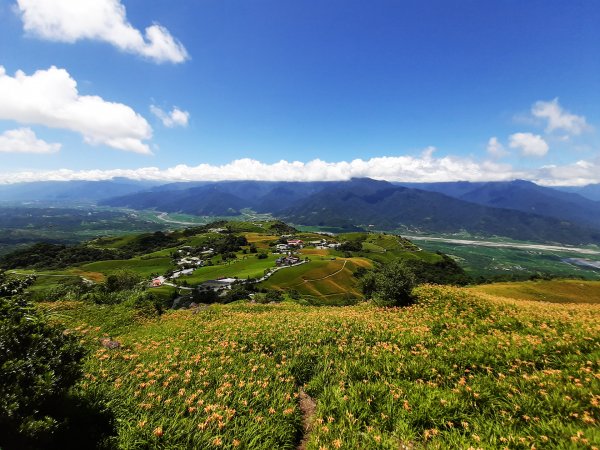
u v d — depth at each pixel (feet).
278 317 67.10
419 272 557.33
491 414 27.43
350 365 37.45
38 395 21.50
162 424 25.89
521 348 37.45
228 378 35.47
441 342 42.55
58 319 62.13
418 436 25.70
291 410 29.01
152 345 49.70
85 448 23.77
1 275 27.43
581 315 53.21
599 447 20.52
